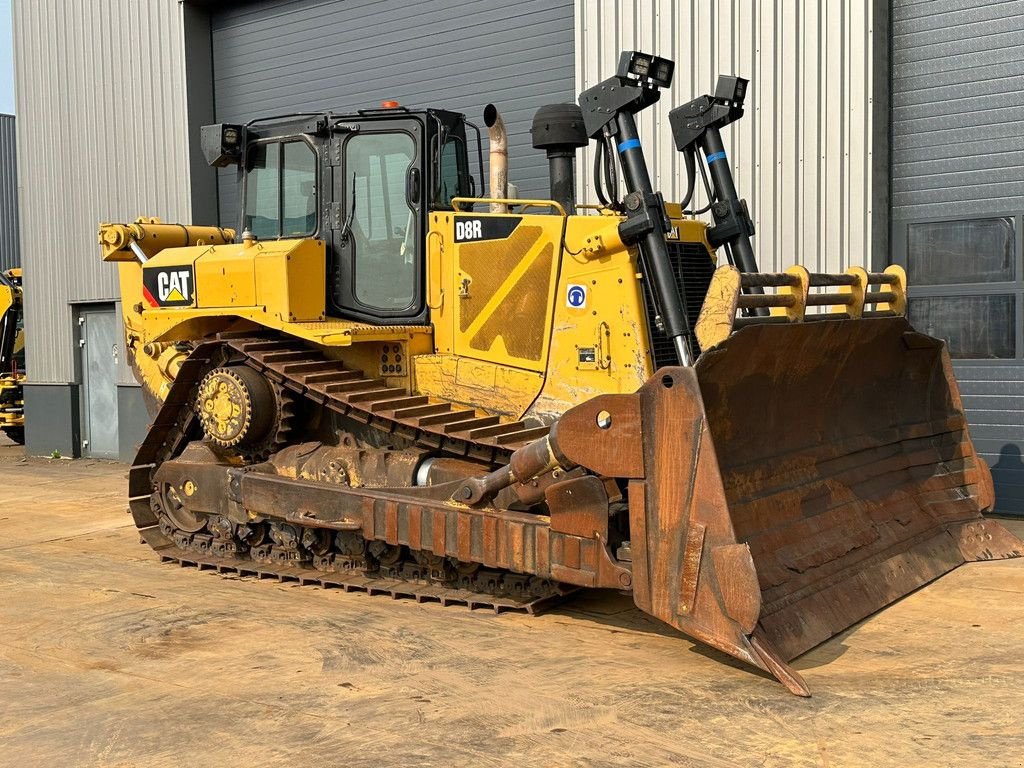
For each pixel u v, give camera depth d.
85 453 14.52
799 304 5.63
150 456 7.82
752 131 9.01
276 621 5.98
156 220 8.49
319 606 6.31
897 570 6.13
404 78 11.55
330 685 4.89
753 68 8.98
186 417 7.58
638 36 9.55
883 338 6.43
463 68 11.09
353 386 6.88
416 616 6.05
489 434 6.35
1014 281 8.62
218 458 7.44
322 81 12.21
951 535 6.89
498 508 5.95
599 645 5.47
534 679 4.93
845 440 6.38
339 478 6.75
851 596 5.62
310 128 7.26
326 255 7.22
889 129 9.09
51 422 14.66
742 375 5.30
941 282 8.95
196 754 4.12
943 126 8.85
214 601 6.45
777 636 4.95
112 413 14.16
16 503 10.44
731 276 5.07
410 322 7.05
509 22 10.73
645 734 4.25
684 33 9.30
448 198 7.39
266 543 7.21
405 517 6.14
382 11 11.66
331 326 6.80
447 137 7.42
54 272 14.50
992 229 8.70
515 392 6.62
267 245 7.13
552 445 5.34
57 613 6.21
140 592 6.70
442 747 4.14
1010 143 8.57
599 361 6.27
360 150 7.16
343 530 6.51
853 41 8.57
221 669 5.15
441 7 11.20
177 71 12.95
